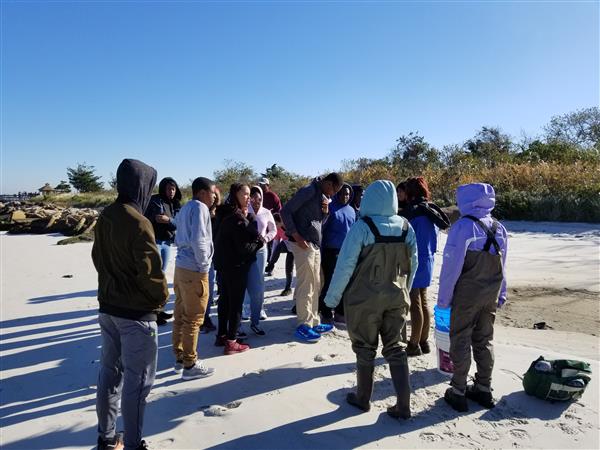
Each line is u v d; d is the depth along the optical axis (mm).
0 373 4578
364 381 3582
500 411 3580
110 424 3020
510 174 19906
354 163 30688
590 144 34188
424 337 4812
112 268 2836
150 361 2918
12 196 45219
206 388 4105
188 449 3152
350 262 3420
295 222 5289
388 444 3152
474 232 3490
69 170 55938
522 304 6812
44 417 3666
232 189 4914
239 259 4797
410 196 4801
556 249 10945
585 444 3105
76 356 5027
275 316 6379
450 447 3104
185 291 4184
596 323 5902
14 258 11922
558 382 3611
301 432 3334
